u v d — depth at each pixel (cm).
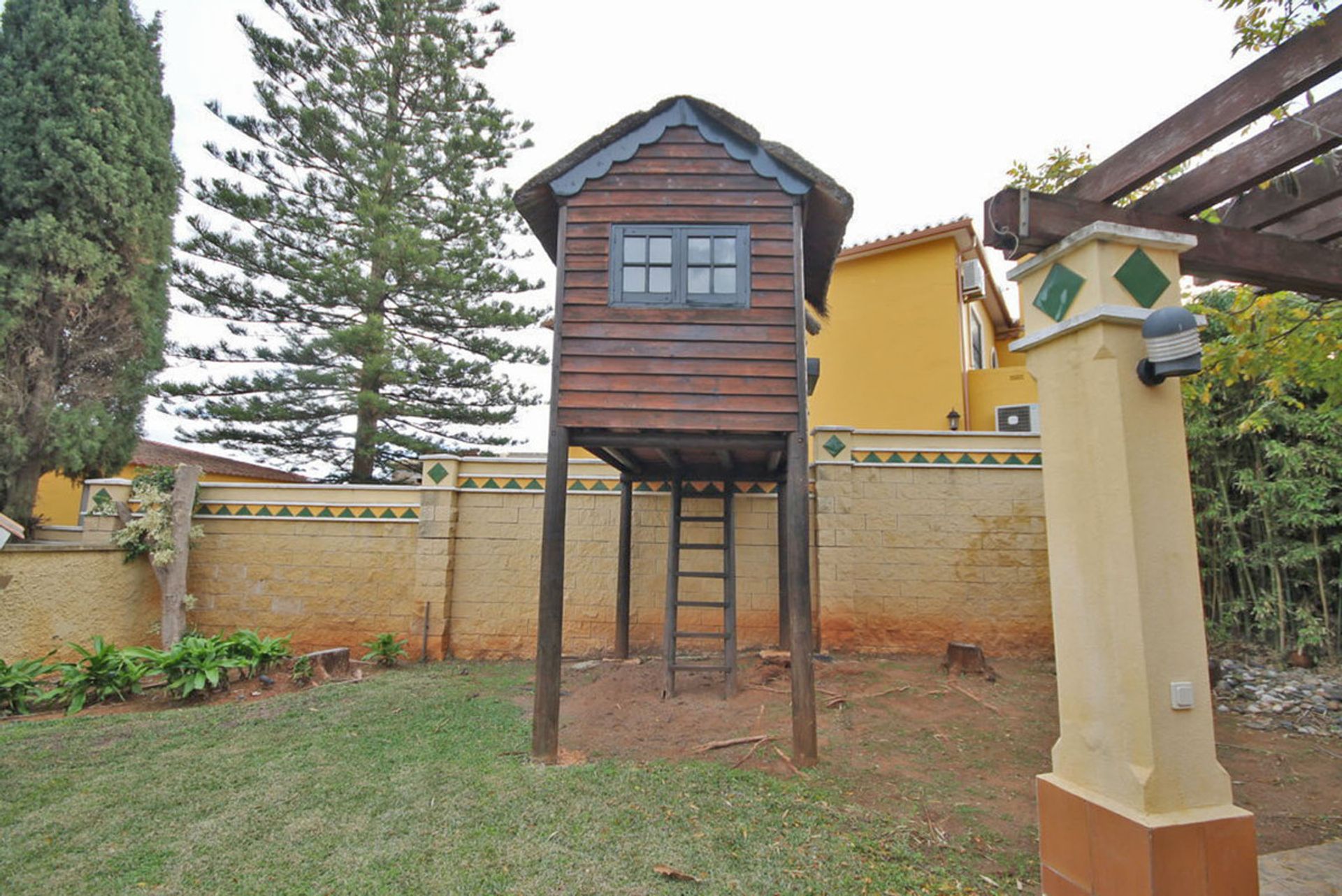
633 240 464
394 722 489
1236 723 509
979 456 715
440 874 283
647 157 474
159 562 707
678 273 458
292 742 445
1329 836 334
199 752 425
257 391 1417
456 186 1564
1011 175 412
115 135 979
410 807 346
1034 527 704
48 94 942
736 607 681
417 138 1520
